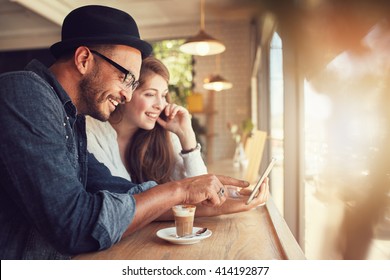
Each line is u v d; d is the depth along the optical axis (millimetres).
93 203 1096
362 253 740
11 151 1038
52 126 1098
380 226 686
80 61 1272
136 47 1319
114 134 1958
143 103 1949
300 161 2707
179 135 2064
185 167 2066
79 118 1357
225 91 8773
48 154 1061
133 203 1182
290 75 2541
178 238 1266
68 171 1089
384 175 662
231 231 1454
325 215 1128
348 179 813
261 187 1751
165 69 1998
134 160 2051
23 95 1074
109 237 1109
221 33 8672
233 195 1778
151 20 8266
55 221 1042
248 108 8688
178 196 1287
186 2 7172
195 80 8906
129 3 7227
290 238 1272
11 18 8258
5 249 1154
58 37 9148
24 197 1045
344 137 818
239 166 5004
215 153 8766
